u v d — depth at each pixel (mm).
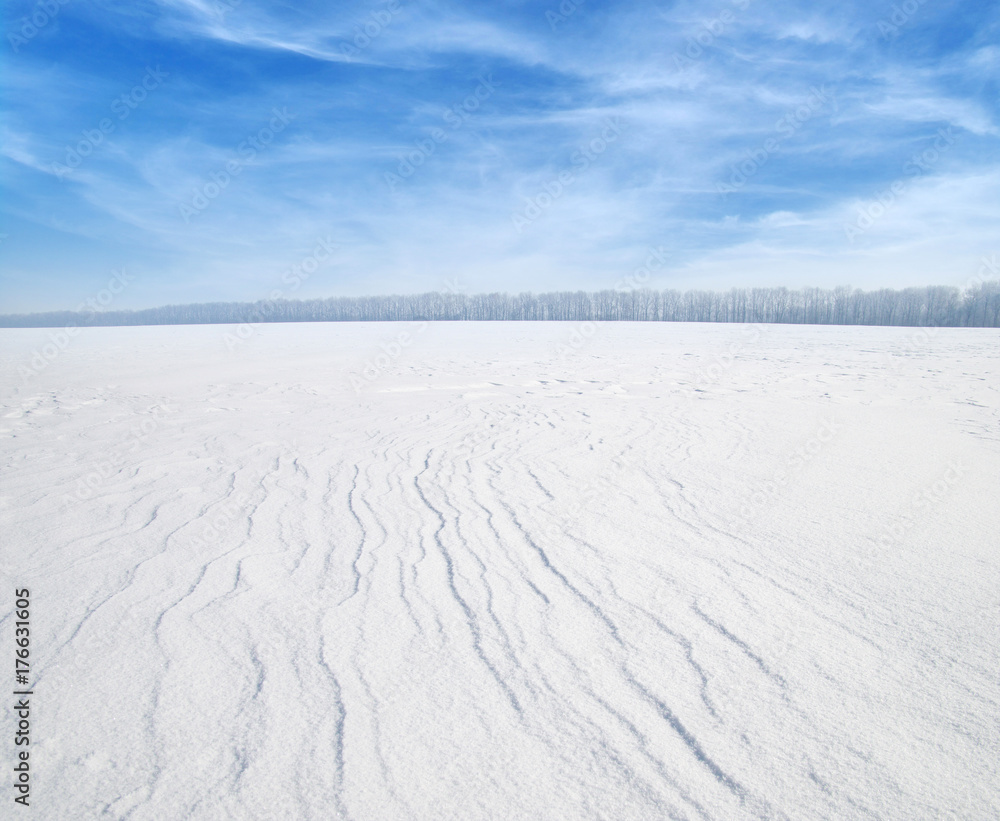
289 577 2807
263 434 6578
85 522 3629
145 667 2049
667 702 1814
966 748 1586
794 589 2590
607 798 1444
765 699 1821
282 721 1756
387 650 2150
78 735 1699
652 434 6320
